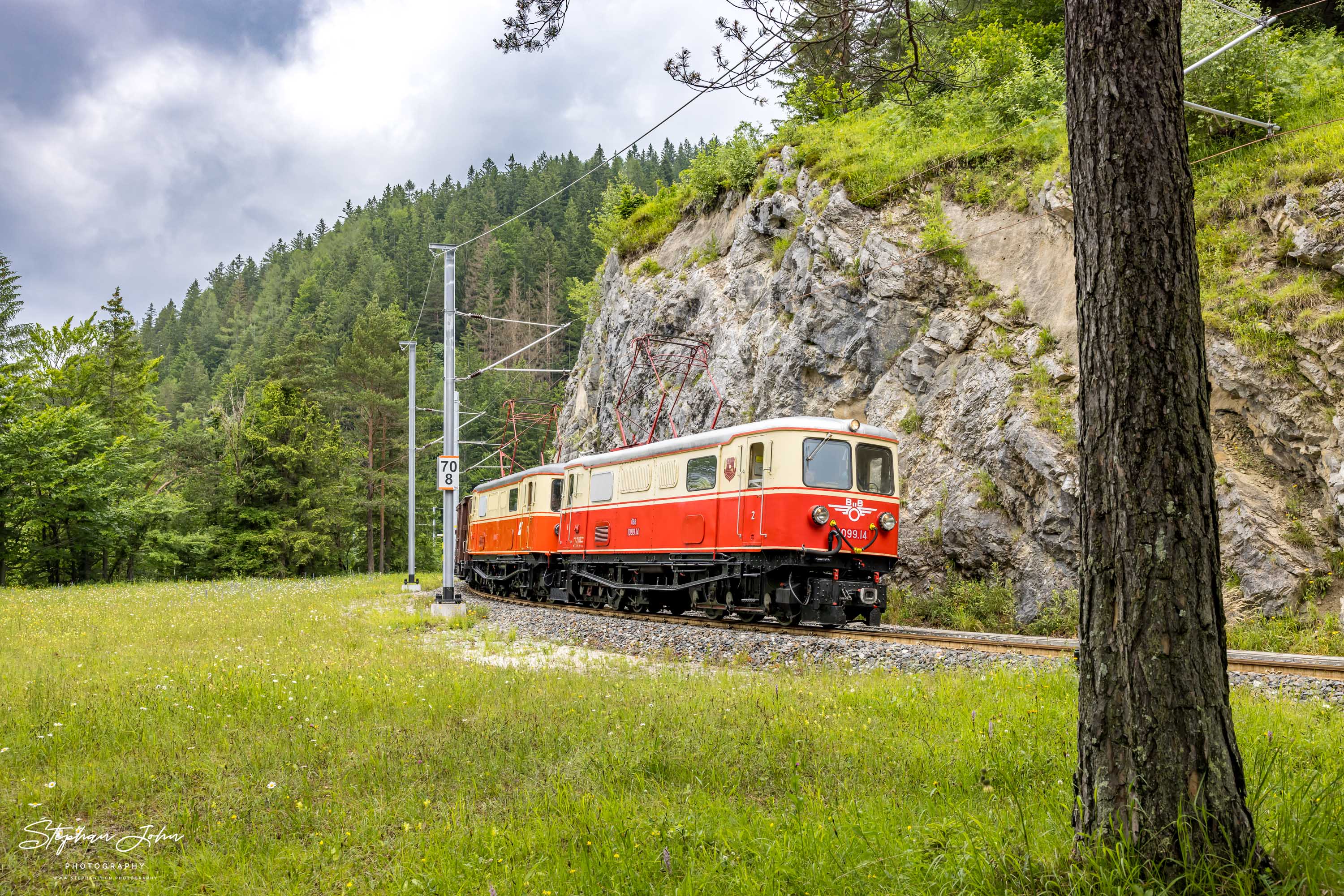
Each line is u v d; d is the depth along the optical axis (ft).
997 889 12.10
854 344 71.46
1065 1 13.97
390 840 15.89
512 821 16.30
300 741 23.00
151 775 20.22
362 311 328.70
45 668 36.55
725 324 89.40
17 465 128.47
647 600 63.41
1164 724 11.80
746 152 95.91
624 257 116.78
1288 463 48.78
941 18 22.53
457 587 108.06
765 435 51.39
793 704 27.04
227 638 48.47
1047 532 55.16
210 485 160.76
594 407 123.44
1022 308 62.49
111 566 162.30
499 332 305.73
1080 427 13.21
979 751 20.29
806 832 14.58
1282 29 63.52
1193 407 12.34
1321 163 51.26
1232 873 11.28
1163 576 12.00
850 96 23.70
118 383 169.89
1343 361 46.44
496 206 433.07
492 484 97.09
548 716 25.75
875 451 52.60
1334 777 16.69
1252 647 43.98
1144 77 12.89
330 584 117.60
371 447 186.91
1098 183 12.98
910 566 63.67
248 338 383.24
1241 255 53.57
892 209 73.77
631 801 17.26
